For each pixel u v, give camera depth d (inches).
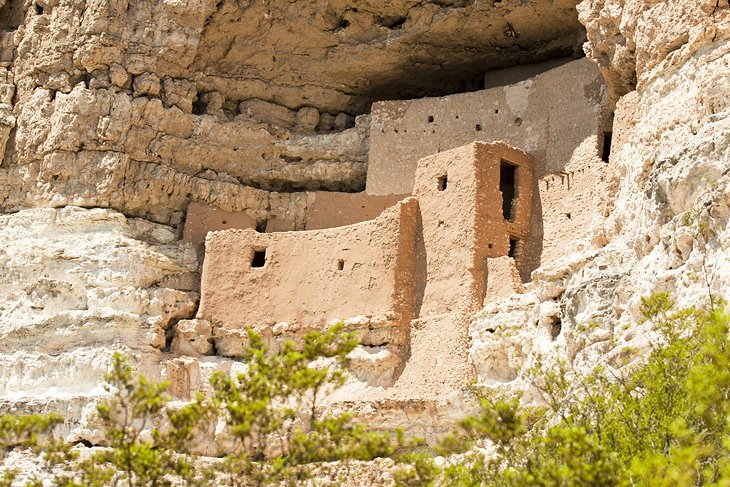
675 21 1074.1
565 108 1301.7
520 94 1352.1
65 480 818.8
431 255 1262.3
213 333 1328.7
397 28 1435.8
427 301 1246.9
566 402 861.8
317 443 823.1
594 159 1243.2
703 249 895.1
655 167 991.6
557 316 1094.4
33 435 860.0
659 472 655.1
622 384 824.9
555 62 1417.3
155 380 1293.1
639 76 1117.7
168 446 784.9
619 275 1000.2
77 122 1425.9
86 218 1402.6
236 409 780.6
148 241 1412.4
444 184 1291.8
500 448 804.0
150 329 1326.3
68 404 1269.7
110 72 1439.5
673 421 707.4
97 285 1358.3
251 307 1328.7
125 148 1429.6
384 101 1429.6
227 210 1439.5
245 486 827.4
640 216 1041.5
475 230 1234.0
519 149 1299.2
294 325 1299.2
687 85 1046.4
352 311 1273.4
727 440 666.8
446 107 1396.4
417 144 1400.1
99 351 1307.8
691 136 983.6
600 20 1187.3
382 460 999.6
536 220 1279.5
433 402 1159.6
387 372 1224.8
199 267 1393.9
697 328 789.2
